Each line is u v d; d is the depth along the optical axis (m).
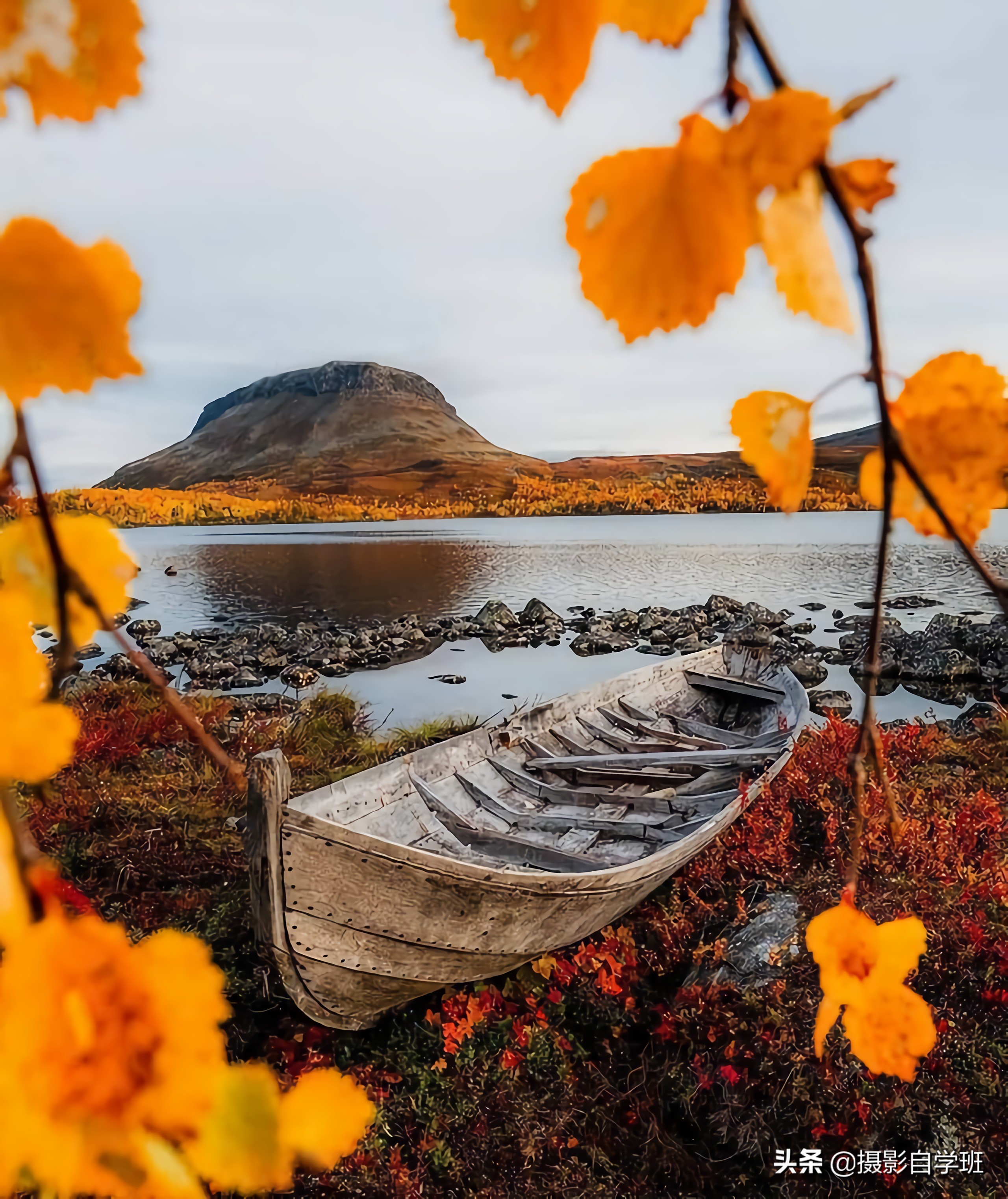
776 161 0.19
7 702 0.18
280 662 16.00
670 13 0.20
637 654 17.28
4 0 0.18
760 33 0.20
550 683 14.57
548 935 4.15
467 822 5.18
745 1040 3.81
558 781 6.51
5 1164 0.17
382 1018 4.18
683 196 0.20
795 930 4.39
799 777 5.81
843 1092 3.51
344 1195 3.27
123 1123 0.18
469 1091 3.78
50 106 0.18
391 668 16.08
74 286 0.18
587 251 0.21
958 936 4.13
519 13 0.20
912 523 0.23
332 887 3.44
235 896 5.17
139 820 6.15
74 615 0.23
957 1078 3.51
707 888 5.07
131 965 0.18
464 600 25.81
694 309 0.20
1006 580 0.22
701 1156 3.48
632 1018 4.15
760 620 18.81
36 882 0.19
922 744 7.50
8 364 0.18
